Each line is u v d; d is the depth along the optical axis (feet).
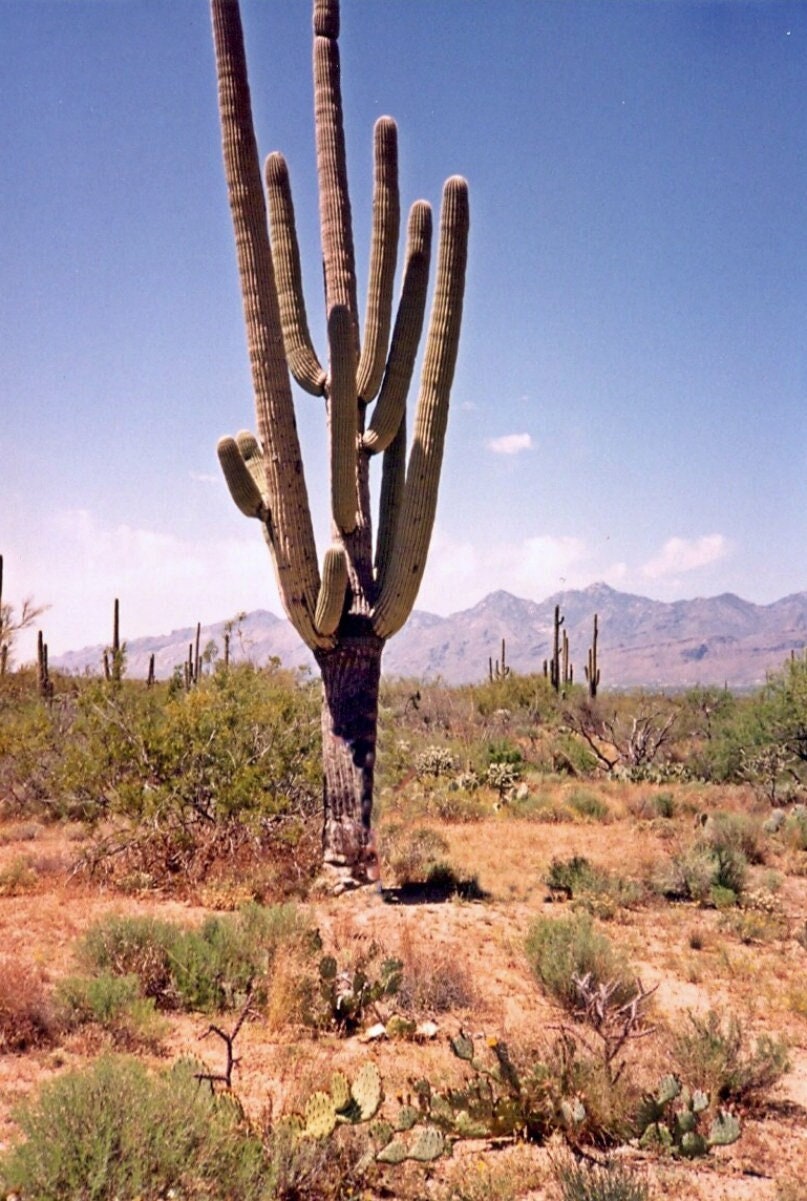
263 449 39.34
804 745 81.97
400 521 40.14
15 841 52.31
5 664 66.33
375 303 41.34
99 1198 13.12
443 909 37.32
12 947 29.63
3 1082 19.27
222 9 38.04
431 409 39.52
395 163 41.63
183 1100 14.83
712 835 53.98
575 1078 19.84
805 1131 20.45
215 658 48.37
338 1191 15.81
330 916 35.32
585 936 28.30
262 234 38.81
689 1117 18.76
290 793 44.29
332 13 42.96
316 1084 19.47
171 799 42.50
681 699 126.82
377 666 40.78
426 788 79.05
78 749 45.01
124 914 34.40
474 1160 17.90
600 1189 15.53
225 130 38.63
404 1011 26.08
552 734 115.34
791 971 32.53
